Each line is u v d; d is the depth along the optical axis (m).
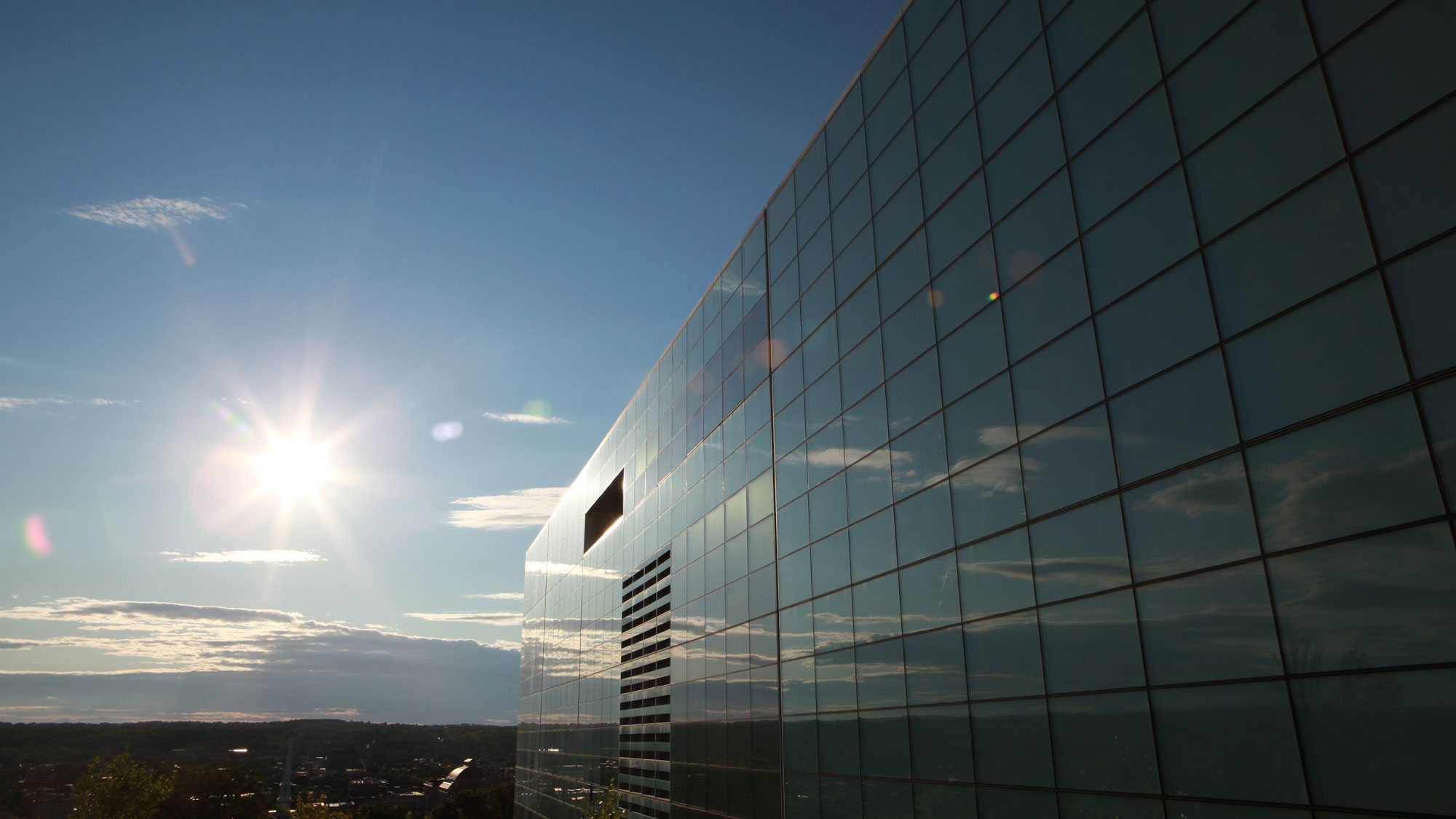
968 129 17.31
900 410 19.11
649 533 41.12
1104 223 13.38
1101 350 13.23
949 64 18.19
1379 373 9.12
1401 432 8.84
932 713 16.77
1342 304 9.59
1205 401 11.27
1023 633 14.36
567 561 61.25
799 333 24.98
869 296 20.95
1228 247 11.15
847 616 20.59
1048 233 14.67
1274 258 10.48
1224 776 10.38
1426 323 8.72
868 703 19.25
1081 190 13.95
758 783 25.05
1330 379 9.65
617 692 44.16
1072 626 13.26
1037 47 15.38
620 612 45.09
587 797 48.56
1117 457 12.69
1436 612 8.32
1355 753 8.91
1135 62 13.03
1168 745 11.24
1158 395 12.04
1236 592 10.51
